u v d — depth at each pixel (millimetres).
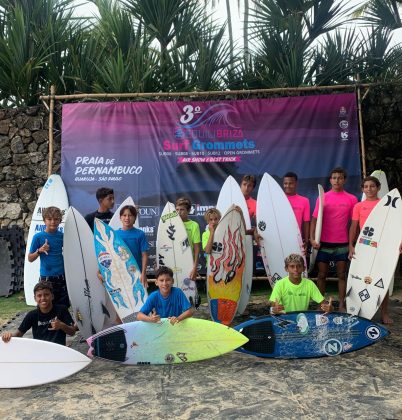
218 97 6238
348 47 6445
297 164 5824
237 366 3215
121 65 6121
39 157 6285
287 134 5836
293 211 4805
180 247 4531
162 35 6836
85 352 3607
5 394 2859
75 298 3871
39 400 2730
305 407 2508
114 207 5867
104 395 2770
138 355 3299
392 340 3707
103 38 6996
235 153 5867
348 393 2689
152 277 5883
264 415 2422
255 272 5871
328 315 3406
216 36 6562
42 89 6648
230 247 4250
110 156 5879
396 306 4785
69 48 6586
